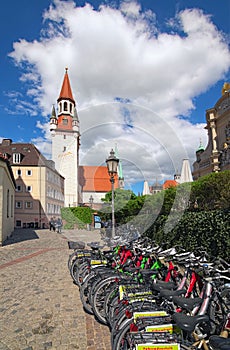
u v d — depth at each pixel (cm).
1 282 646
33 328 394
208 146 2725
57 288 591
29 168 3055
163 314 277
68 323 409
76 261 647
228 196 858
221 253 559
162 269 425
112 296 377
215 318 288
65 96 2803
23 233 2109
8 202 1761
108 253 557
